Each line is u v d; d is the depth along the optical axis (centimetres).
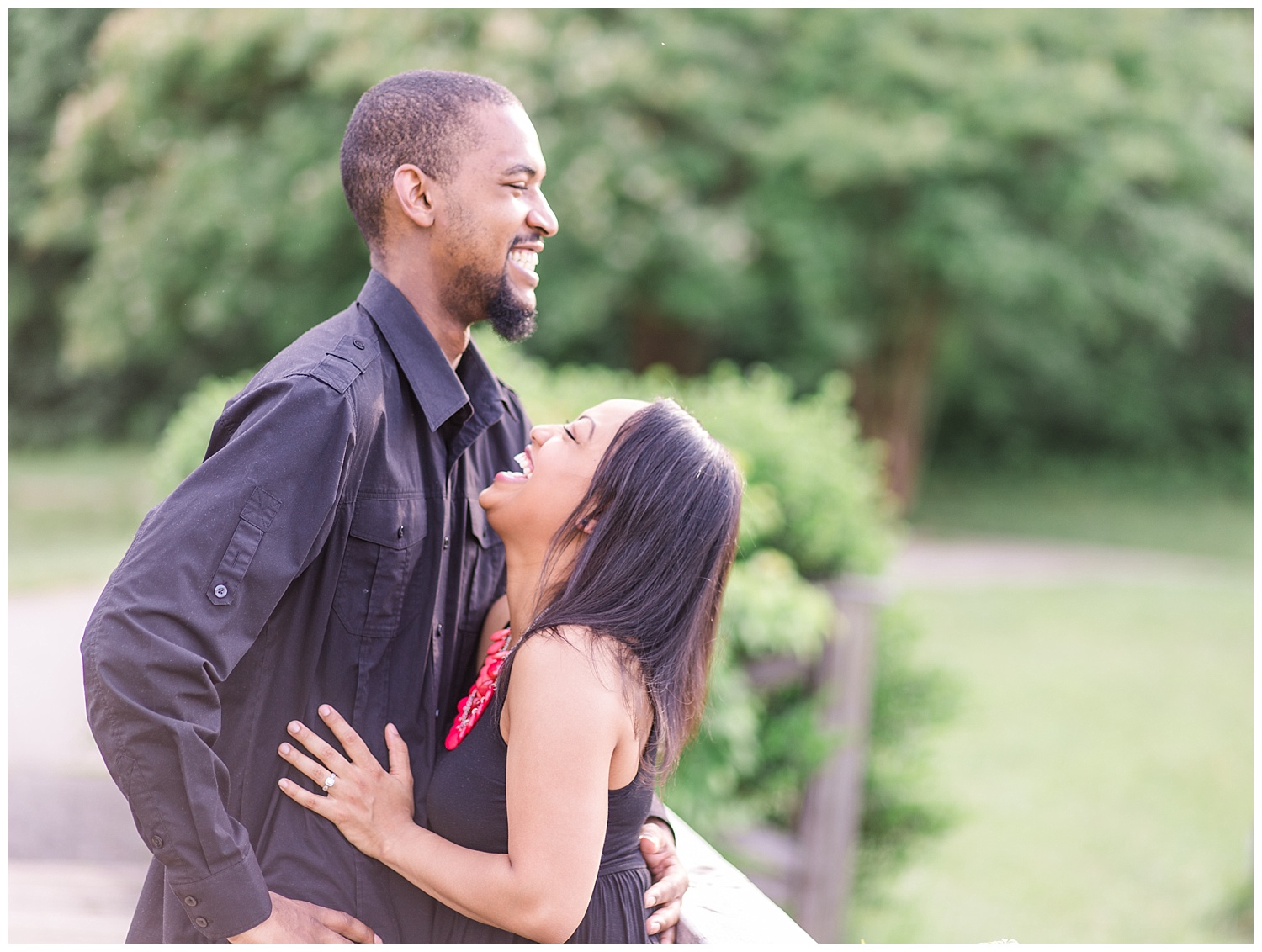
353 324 155
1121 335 1975
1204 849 561
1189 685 843
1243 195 1396
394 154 159
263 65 1109
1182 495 1872
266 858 146
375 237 164
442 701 163
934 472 1966
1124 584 1192
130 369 1667
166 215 1116
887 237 1312
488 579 175
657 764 153
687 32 1152
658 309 1333
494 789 146
